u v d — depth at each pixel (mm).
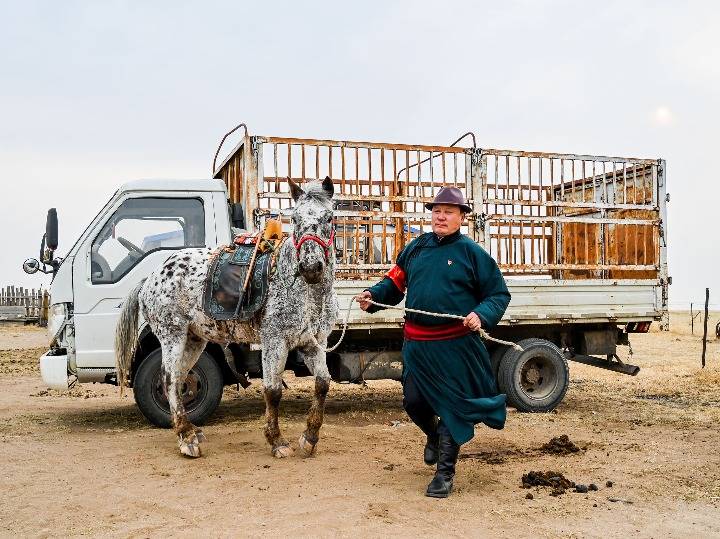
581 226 11172
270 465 5938
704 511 4742
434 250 5215
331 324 6285
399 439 7074
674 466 5941
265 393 6238
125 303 6988
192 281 6625
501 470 5762
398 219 8680
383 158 8555
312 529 4344
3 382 12492
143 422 8234
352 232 8898
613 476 5613
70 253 7773
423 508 4742
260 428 7680
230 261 6496
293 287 6070
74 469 5863
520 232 9320
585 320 9141
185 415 6461
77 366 7703
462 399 4980
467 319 4844
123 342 6957
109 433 7500
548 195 11758
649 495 5090
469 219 9000
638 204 9758
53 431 7648
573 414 8672
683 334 22531
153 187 7941
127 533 4316
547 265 9180
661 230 9789
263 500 4941
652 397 10219
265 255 6363
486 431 7480
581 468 5852
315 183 5875
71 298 7742
